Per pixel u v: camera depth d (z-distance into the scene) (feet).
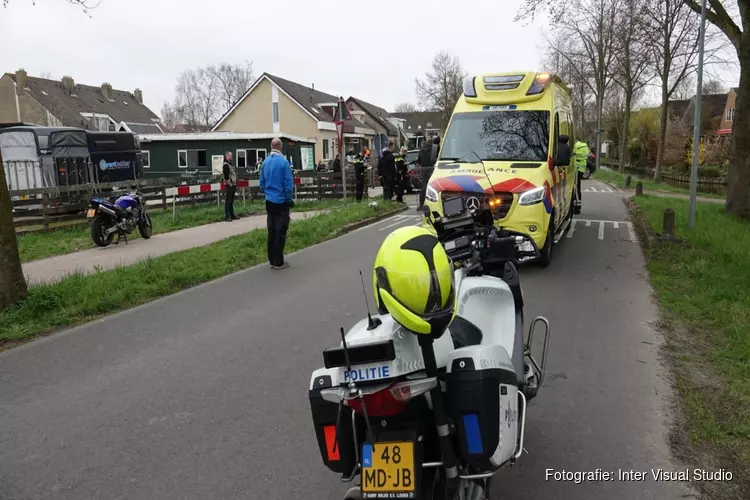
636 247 37.68
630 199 67.05
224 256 36.32
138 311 25.90
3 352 21.03
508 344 11.98
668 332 20.94
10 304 24.72
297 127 157.07
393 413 8.37
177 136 106.73
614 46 120.06
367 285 29.35
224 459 13.52
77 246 42.65
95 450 14.08
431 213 14.34
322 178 76.95
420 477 8.21
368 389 8.22
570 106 45.21
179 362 19.62
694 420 14.46
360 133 172.65
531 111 33.76
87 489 12.51
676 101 219.20
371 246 40.42
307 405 16.19
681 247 35.06
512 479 12.39
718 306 22.88
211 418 15.55
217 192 68.28
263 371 18.66
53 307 25.29
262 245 39.70
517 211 29.58
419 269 8.19
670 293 25.71
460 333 10.31
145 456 13.75
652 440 13.70
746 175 47.93
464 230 13.21
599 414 15.03
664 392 16.12
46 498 12.24
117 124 196.24
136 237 46.52
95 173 70.54
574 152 45.21
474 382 8.64
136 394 17.17
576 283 28.43
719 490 11.82
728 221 44.68
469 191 29.55
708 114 196.03
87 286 27.53
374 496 8.21
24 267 35.22
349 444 8.89
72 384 18.03
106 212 41.55
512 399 9.09
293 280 30.99
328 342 21.20
